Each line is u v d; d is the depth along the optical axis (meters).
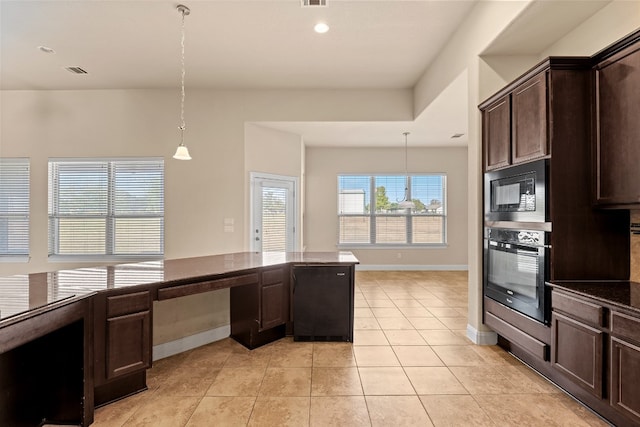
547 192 2.22
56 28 3.17
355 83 4.59
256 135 4.94
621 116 1.97
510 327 2.61
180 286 2.36
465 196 7.11
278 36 3.36
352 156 7.08
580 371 1.93
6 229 4.73
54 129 4.67
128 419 1.96
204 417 1.97
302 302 3.12
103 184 4.79
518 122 2.51
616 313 1.70
